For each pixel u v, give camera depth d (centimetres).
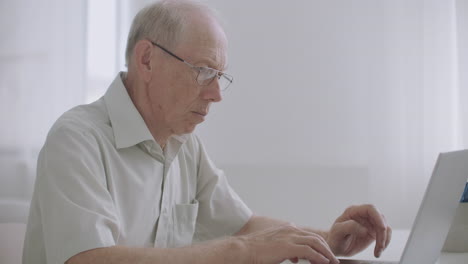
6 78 267
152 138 112
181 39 107
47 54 269
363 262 94
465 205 109
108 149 107
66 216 86
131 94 116
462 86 265
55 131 98
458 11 266
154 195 115
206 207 137
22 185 263
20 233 119
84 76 269
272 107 273
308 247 85
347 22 273
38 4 269
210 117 272
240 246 86
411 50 271
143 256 83
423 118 270
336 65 274
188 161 135
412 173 270
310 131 273
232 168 266
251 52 273
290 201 262
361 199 262
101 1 270
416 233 78
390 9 272
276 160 271
